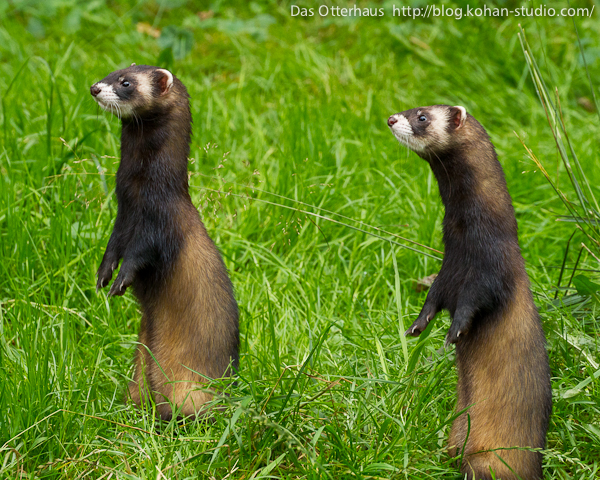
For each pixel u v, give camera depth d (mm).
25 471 7227
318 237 12062
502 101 17016
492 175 7992
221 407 7945
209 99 15102
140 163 8562
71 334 9180
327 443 7676
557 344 9117
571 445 8023
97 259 10828
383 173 13672
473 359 7914
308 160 13219
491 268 7746
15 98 14328
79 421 7871
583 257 12102
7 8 20312
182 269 8484
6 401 7566
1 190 11406
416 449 7699
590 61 18578
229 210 12445
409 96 17062
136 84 8422
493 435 7621
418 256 11898
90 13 20125
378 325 10148
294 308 10484
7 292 10344
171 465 7191
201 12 20906
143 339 8945
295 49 17969
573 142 15477
